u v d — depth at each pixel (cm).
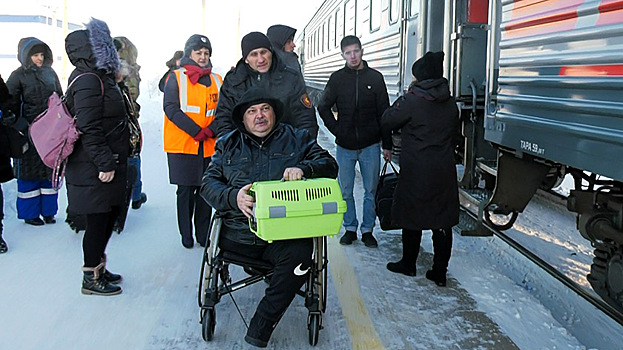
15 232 519
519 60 359
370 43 884
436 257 399
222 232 316
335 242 505
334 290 395
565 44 304
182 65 463
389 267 430
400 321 346
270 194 272
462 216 518
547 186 460
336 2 1242
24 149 468
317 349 312
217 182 304
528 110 351
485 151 540
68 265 435
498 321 346
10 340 316
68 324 337
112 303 368
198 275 419
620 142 258
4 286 393
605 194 326
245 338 303
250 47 379
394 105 397
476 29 540
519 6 359
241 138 315
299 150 315
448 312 358
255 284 405
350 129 480
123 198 378
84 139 347
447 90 389
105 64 351
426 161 383
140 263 443
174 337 323
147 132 1073
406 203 393
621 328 340
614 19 261
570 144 303
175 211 607
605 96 269
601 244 323
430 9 602
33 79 506
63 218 571
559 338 324
